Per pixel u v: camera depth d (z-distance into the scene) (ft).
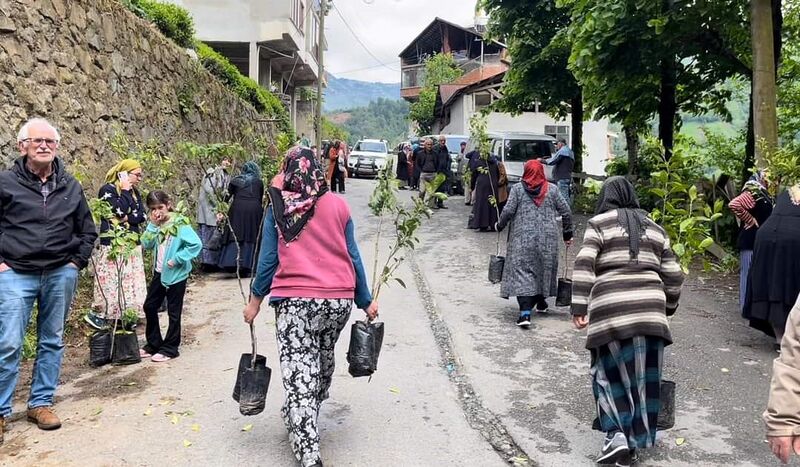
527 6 61.62
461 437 15.08
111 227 21.95
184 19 47.16
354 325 14.33
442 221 50.08
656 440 14.84
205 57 54.54
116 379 18.49
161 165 30.27
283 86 121.49
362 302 14.40
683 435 15.15
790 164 24.13
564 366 19.85
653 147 17.75
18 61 24.41
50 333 15.48
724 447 14.55
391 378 18.78
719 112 56.39
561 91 64.34
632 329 12.98
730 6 37.65
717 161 56.85
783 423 7.88
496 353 20.99
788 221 19.85
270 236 13.53
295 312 13.07
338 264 13.37
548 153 57.67
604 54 39.27
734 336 22.70
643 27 37.81
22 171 14.98
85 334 22.47
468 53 180.14
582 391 17.90
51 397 15.61
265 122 71.61
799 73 52.37
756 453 14.29
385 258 36.73
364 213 54.44
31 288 14.94
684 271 14.66
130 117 33.99
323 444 14.57
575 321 13.66
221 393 17.49
